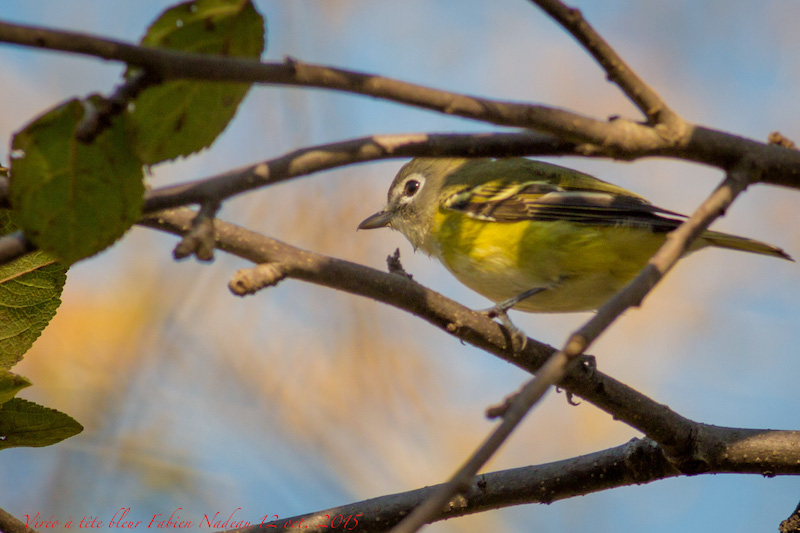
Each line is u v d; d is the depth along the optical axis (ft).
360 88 14.75
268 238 19.79
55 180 15.24
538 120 16.22
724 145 17.98
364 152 16.28
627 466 23.40
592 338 13.76
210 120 16.03
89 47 12.98
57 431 17.40
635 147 17.43
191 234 14.83
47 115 14.66
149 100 15.42
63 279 18.61
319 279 20.21
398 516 23.20
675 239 15.81
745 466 22.82
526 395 13.14
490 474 23.97
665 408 22.84
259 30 16.20
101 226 15.65
